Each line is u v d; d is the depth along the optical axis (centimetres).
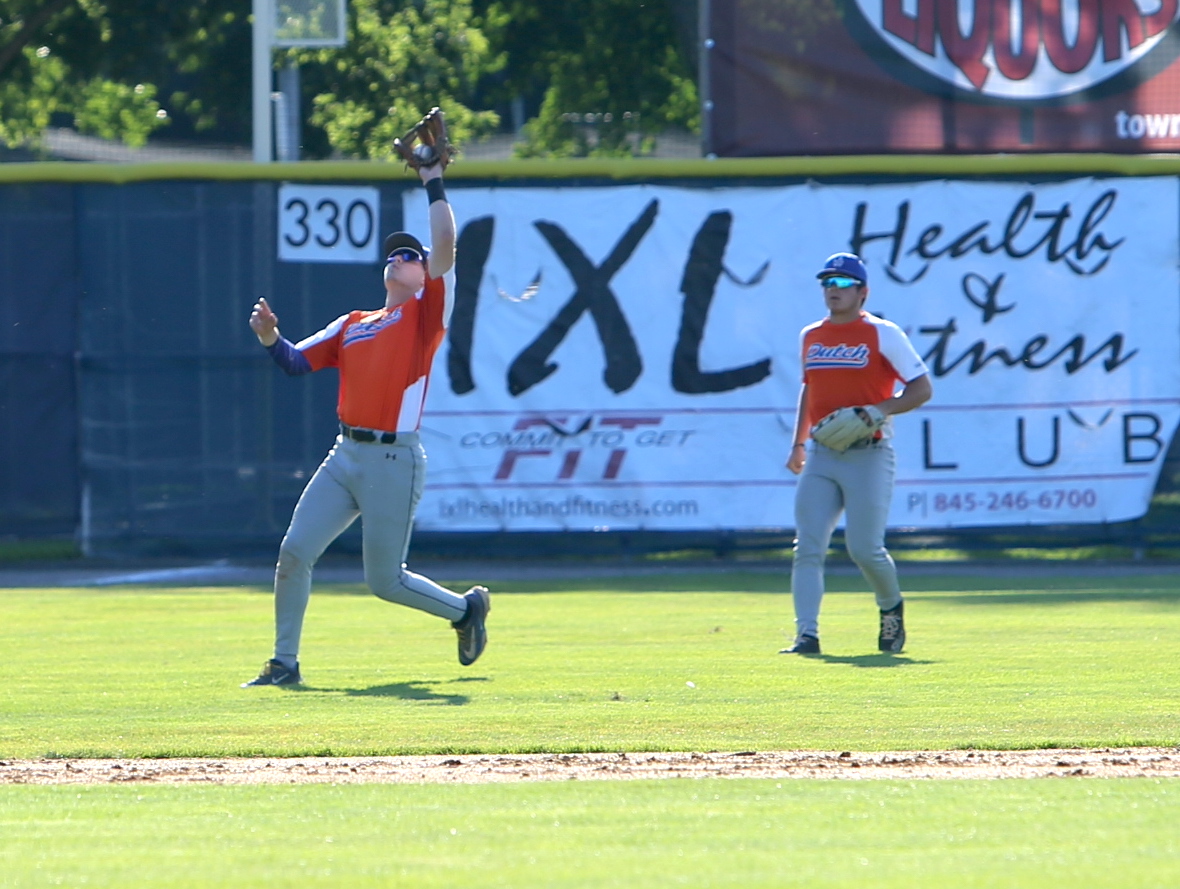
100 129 10762
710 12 4962
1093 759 1850
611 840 1423
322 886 1250
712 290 4934
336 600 4084
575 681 2502
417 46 9256
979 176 4900
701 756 1881
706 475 4950
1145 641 3002
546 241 4950
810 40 4944
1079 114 4962
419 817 1541
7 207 4944
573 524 4956
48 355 4959
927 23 4934
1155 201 4903
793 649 2852
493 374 4956
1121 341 4919
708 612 3688
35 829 1504
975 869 1293
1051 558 5056
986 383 4912
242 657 2898
